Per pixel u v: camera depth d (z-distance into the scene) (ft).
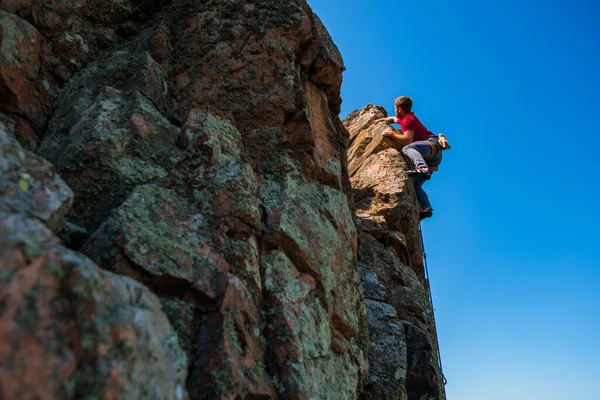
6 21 11.25
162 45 13.38
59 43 12.74
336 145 14.49
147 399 6.03
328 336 10.62
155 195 9.72
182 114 12.58
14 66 11.13
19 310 5.16
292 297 9.99
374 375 15.74
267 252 10.50
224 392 7.77
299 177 12.32
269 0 13.92
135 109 11.07
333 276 11.58
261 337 9.26
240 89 12.91
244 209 10.20
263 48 13.32
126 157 10.33
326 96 15.56
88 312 5.81
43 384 5.03
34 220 6.20
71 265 5.85
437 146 26.91
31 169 7.09
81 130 10.66
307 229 11.39
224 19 13.78
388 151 26.58
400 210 23.57
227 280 8.82
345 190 17.16
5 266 5.28
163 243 8.92
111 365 5.70
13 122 11.03
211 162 10.87
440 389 18.95
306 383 9.06
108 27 14.11
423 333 18.54
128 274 8.41
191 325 8.45
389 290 20.03
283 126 12.69
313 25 14.42
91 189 9.80
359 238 20.86
